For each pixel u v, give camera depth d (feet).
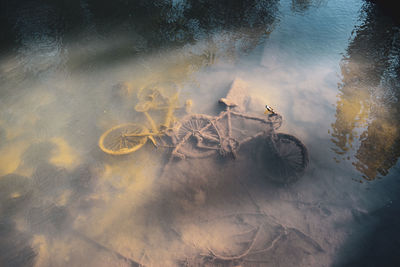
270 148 28.32
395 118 32.01
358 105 34.45
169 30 53.11
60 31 54.08
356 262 20.63
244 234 23.16
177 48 48.14
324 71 41.01
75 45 50.03
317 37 48.83
